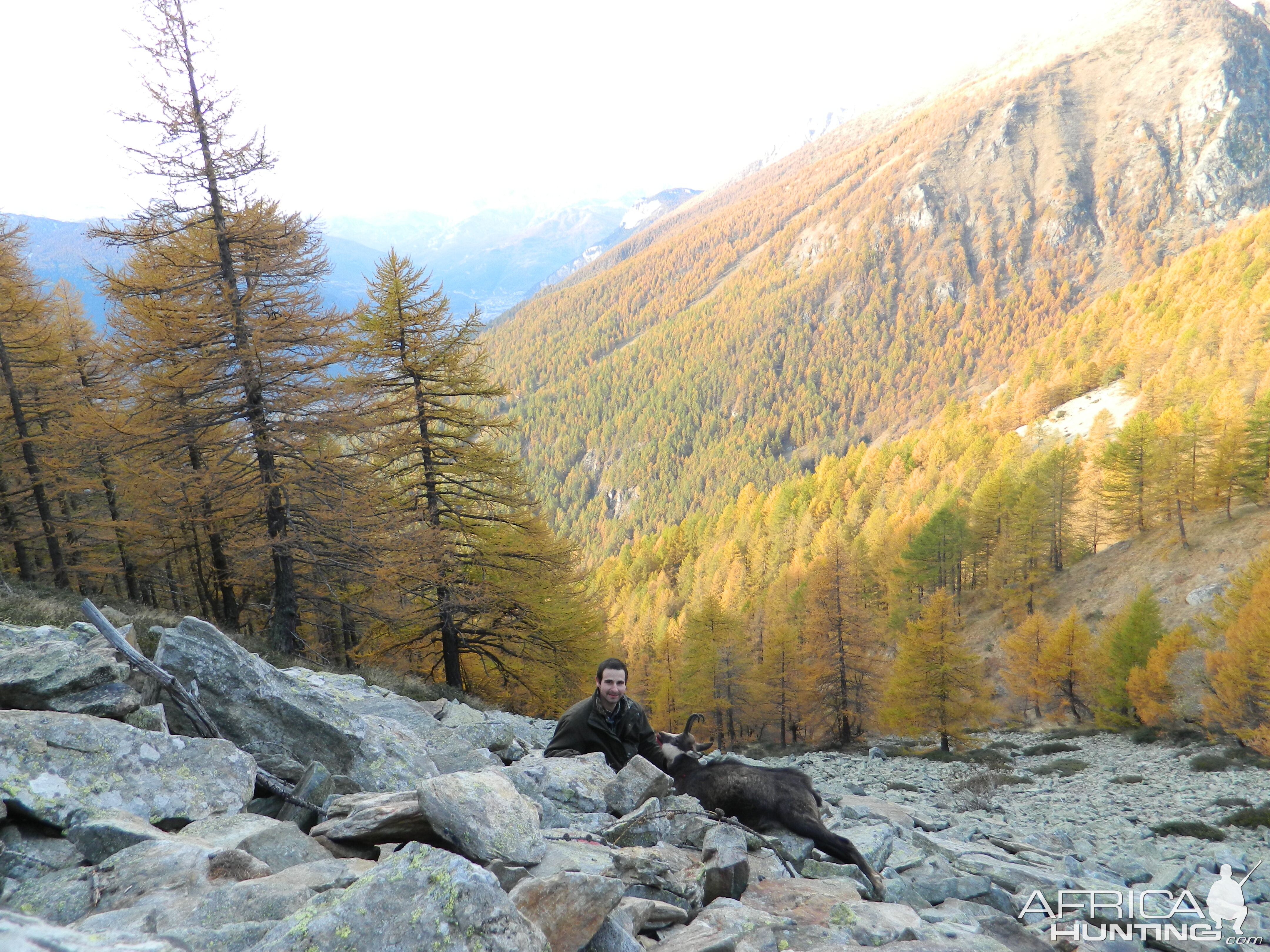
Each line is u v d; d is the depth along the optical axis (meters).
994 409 139.25
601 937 2.29
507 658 21.61
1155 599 57.84
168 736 3.34
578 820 4.11
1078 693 50.66
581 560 20.67
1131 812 24.11
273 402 15.47
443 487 19.09
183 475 15.05
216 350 15.08
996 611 69.94
